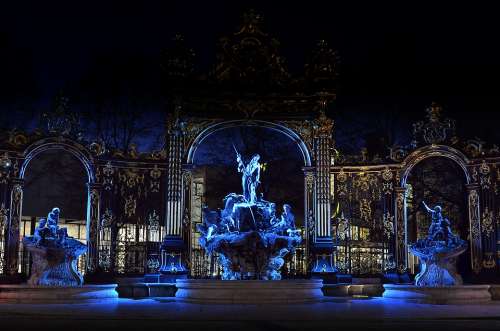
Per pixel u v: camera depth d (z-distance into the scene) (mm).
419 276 26188
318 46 29828
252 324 15805
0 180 26594
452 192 38219
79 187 39562
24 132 27172
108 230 29172
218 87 29266
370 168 29047
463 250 25562
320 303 23203
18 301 22953
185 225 29141
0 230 26406
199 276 30141
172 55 29312
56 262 25031
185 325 15570
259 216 27938
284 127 29891
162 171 29344
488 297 23750
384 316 17609
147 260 28578
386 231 28672
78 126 28219
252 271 26875
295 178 44000
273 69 29578
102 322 16344
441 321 16672
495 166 27375
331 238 28672
